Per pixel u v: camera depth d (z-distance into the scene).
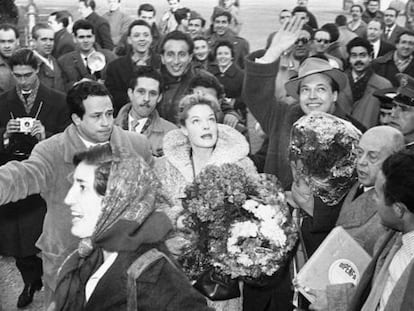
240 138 4.02
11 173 3.71
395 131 3.52
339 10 14.88
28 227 5.21
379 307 2.80
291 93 4.72
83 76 8.30
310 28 8.92
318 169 3.61
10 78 6.90
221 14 11.10
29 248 5.23
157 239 2.56
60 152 3.84
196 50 8.57
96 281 2.61
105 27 11.37
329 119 3.67
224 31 11.15
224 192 3.33
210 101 3.98
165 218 2.62
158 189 2.73
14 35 7.18
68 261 2.71
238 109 8.17
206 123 3.89
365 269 3.04
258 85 4.69
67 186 3.81
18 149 5.31
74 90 3.85
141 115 5.32
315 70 4.52
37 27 8.47
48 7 13.89
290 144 3.72
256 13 15.07
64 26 11.09
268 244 3.30
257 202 3.35
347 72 7.13
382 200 2.74
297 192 3.74
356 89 6.95
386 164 2.71
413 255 2.68
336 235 3.29
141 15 11.49
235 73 8.31
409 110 4.70
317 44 8.83
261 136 7.38
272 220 3.31
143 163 2.70
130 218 2.55
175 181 3.94
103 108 3.84
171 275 2.54
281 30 4.75
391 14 12.08
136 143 4.05
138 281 2.49
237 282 3.44
